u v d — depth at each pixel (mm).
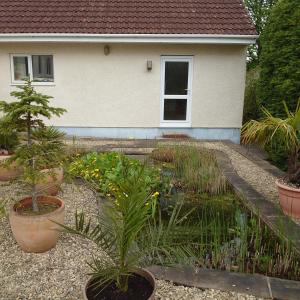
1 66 9914
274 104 7953
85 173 5980
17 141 5676
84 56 9922
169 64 10094
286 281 3068
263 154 9156
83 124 10328
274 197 5395
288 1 7543
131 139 10047
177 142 9438
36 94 3453
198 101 10281
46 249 3611
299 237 3834
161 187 5477
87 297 2455
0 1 10664
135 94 10203
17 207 3752
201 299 2844
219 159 7453
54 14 10148
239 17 10180
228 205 5074
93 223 4301
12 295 2930
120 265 2512
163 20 10023
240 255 3438
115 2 10742
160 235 2715
